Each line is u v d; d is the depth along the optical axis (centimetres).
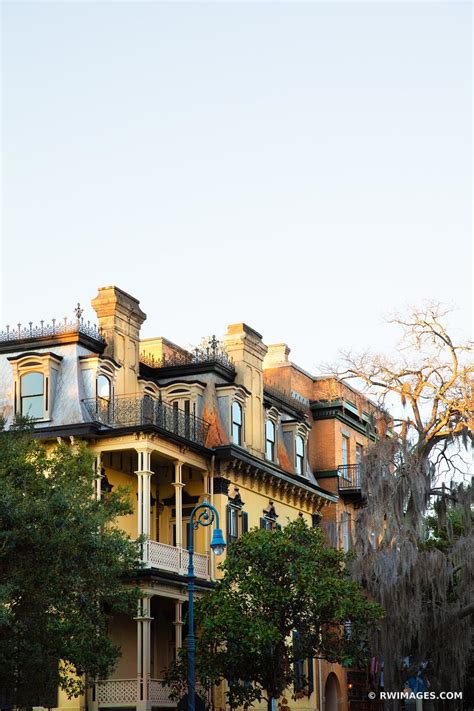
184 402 4881
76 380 4494
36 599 3416
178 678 3994
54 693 3744
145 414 4431
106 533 3741
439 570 4428
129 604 3731
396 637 4353
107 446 4356
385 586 4359
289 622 4016
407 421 4847
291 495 5431
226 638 3881
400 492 4538
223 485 4781
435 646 4494
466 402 4819
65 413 4447
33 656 3359
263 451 5222
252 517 5041
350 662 3853
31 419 4034
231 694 3978
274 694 3919
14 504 3362
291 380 5869
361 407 5888
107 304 4716
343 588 3916
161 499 4841
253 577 3903
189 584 3478
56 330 4606
